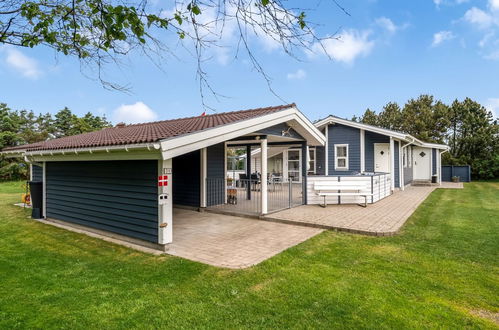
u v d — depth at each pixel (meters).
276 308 3.18
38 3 2.97
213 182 9.86
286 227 7.01
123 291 3.64
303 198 9.94
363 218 7.57
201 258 4.86
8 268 4.52
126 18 2.77
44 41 3.29
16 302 3.37
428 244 5.51
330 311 3.11
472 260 4.66
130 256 5.06
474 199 11.70
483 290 3.63
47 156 7.72
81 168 7.18
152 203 5.54
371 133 14.66
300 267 4.36
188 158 9.80
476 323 2.91
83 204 7.12
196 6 2.66
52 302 3.37
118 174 6.21
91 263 4.74
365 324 2.87
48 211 8.30
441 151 20.84
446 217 8.02
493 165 23.25
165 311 3.14
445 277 4.01
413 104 29.78
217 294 3.53
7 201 12.26
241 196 12.07
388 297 3.42
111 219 6.39
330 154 15.71
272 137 9.08
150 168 5.57
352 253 5.01
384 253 5.00
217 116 9.90
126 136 6.66
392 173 13.48
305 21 2.69
